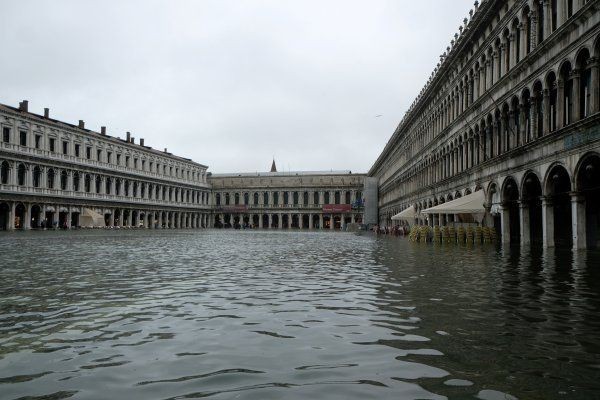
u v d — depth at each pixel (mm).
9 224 76188
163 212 128875
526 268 17797
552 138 25578
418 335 8430
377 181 121562
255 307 11117
